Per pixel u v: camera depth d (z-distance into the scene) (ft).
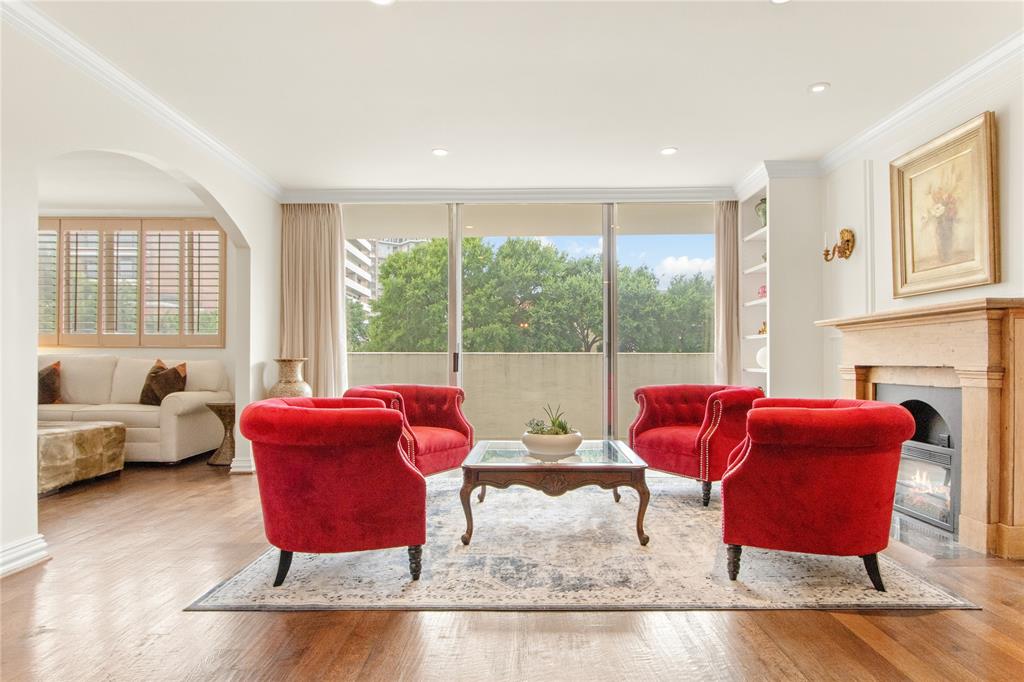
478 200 18.20
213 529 10.67
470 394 18.47
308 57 10.02
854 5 8.48
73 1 8.37
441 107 12.07
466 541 9.67
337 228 18.42
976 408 9.29
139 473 16.02
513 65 10.30
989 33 9.24
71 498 13.08
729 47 9.70
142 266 20.40
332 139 13.85
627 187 17.97
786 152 14.89
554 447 9.94
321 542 7.75
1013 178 9.62
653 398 14.26
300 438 7.46
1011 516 8.99
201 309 20.42
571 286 18.49
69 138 9.65
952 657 6.02
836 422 7.34
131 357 20.27
